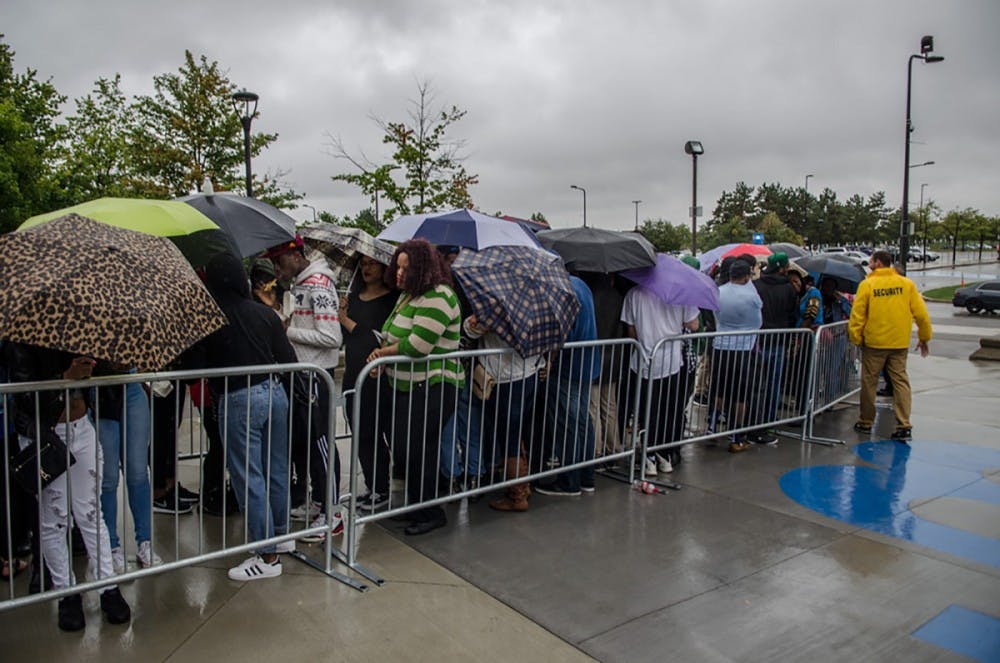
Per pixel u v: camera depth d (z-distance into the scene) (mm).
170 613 3354
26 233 2812
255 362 3605
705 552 4223
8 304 2531
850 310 8477
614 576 3885
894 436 6930
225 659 3002
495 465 4867
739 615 3500
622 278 5777
